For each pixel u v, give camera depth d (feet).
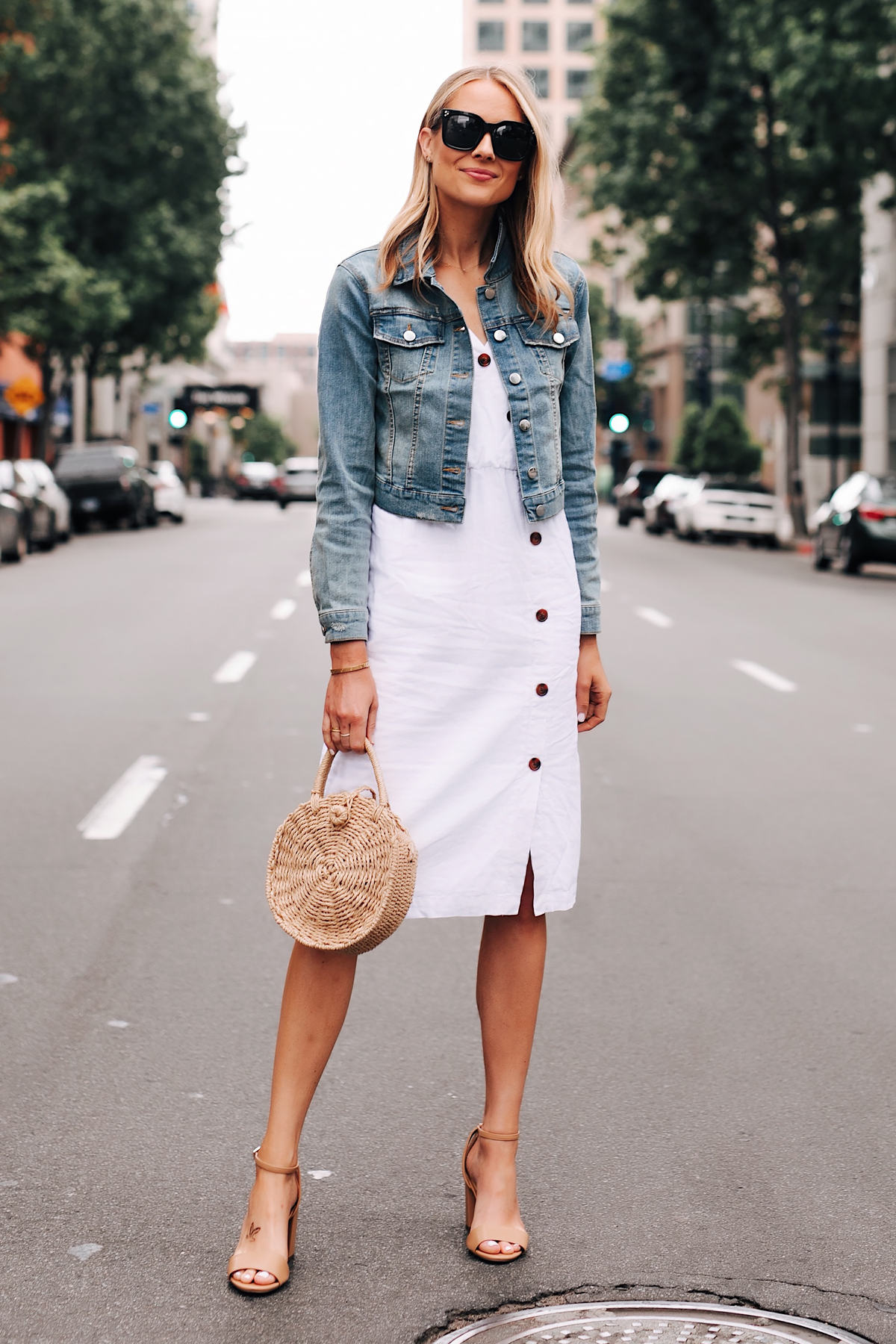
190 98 126.82
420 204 9.41
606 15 98.84
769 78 92.94
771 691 36.52
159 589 63.05
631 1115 12.14
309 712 32.37
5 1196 10.43
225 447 396.16
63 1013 14.40
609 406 183.62
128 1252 9.61
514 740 9.63
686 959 16.33
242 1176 10.82
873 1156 11.36
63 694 34.71
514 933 9.98
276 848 9.20
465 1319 8.85
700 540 117.08
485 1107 10.01
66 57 121.19
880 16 67.05
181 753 27.63
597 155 106.01
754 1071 13.12
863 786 25.52
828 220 106.52
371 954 16.56
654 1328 8.74
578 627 9.89
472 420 9.39
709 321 122.21
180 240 127.13
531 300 9.54
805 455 180.04
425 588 9.39
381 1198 10.50
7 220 107.96
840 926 17.58
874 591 67.26
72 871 19.63
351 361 9.38
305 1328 8.70
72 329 118.01
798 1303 9.06
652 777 26.13
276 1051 9.55
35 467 91.56
